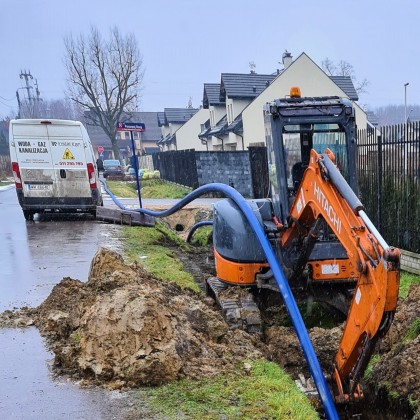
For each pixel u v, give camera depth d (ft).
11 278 23.72
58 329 15.62
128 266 20.13
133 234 36.29
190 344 13.50
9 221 43.37
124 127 38.34
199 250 36.73
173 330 13.19
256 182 50.65
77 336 14.43
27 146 40.45
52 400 11.54
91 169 41.75
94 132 240.94
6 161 140.36
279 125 18.02
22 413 11.02
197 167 74.95
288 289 14.53
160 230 40.32
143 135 242.58
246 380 12.35
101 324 13.03
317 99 18.75
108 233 36.29
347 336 11.69
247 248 18.92
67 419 10.72
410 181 25.82
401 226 26.86
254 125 92.12
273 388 12.04
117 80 145.79
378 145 28.14
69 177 41.39
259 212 18.80
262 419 10.52
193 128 153.58
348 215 11.85
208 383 12.10
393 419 12.58
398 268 9.83
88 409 11.08
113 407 11.10
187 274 24.98
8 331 16.11
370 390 13.56
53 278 23.63
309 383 13.80
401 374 12.84
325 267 18.04
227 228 19.56
